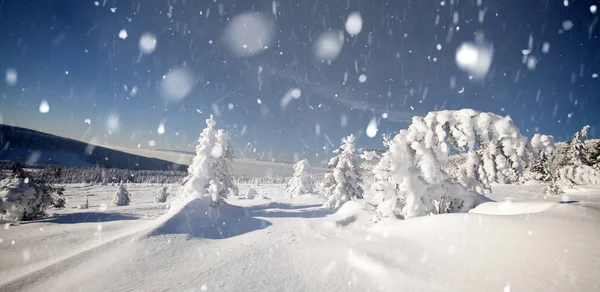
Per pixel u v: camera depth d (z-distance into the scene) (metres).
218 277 6.61
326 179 26.72
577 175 27.66
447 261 6.31
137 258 7.94
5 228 12.99
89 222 15.09
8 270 7.66
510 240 6.25
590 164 29.97
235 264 7.61
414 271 6.08
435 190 10.89
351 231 11.52
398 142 11.02
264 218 17.56
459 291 5.02
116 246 9.04
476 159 12.47
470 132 10.03
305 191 44.44
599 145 31.27
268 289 5.87
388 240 8.91
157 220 13.00
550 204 8.13
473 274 5.48
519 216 7.34
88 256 8.15
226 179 23.08
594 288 4.17
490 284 5.00
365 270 6.63
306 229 12.92
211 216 14.60
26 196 15.23
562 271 4.75
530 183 32.94
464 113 10.27
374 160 12.11
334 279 6.32
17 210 14.97
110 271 6.95
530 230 6.39
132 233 10.53
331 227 12.87
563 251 5.27
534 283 4.68
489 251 6.13
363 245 8.70
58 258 8.54
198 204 15.03
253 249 9.25
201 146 22.41
